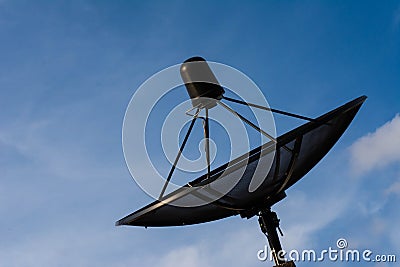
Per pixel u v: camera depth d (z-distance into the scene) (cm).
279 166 719
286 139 657
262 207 770
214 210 825
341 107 688
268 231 745
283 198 781
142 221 763
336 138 777
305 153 755
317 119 678
